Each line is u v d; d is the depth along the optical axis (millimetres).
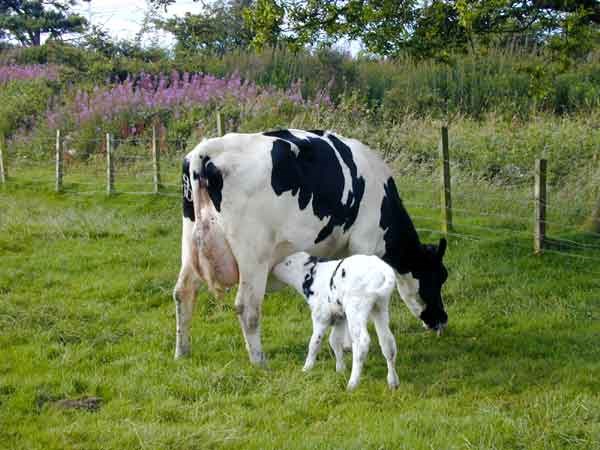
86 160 20703
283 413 11555
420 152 18609
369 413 11570
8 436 11297
